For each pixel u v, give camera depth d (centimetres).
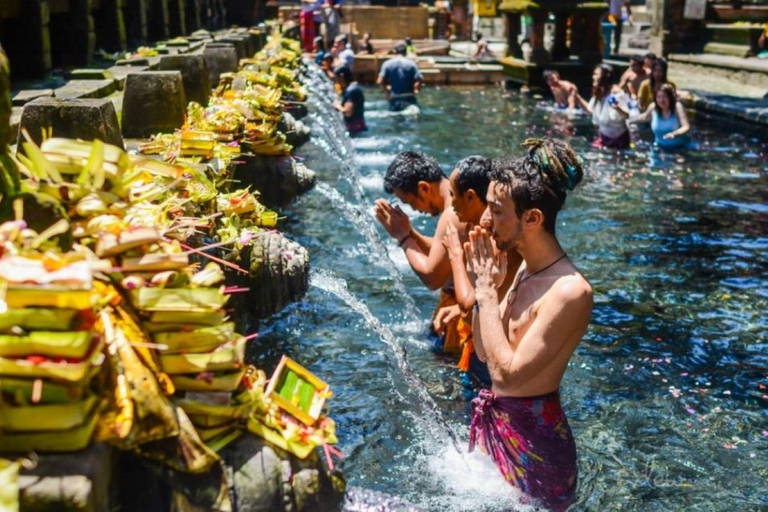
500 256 356
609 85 1410
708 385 498
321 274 621
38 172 275
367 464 390
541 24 2156
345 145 1246
